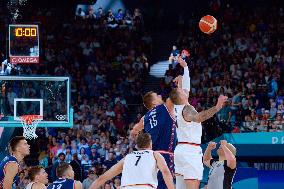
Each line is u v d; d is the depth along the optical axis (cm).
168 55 3488
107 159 2514
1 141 2567
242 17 3522
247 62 3095
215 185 1113
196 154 1112
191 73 3155
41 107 2344
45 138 2709
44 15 3591
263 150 2300
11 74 2555
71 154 2517
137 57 3347
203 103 2827
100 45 3444
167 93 3042
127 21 3616
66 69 3250
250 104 2714
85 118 2794
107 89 3130
